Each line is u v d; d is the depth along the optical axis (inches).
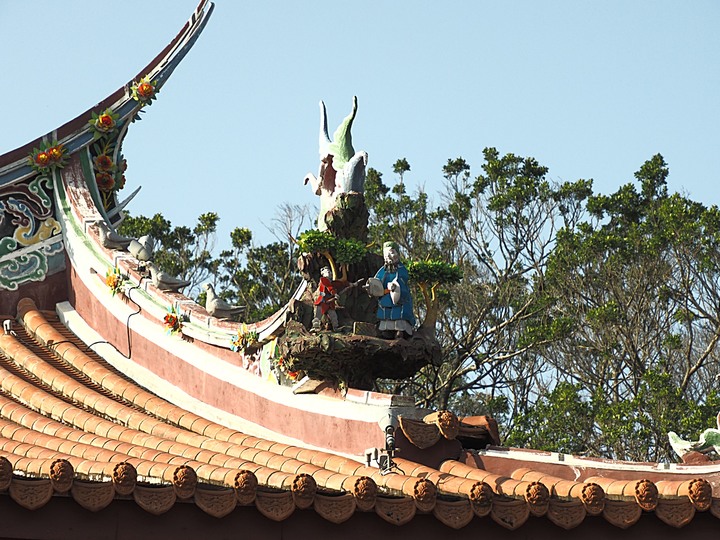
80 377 1640.0
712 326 3041.3
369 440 1323.8
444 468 1288.1
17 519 1010.7
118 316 1731.1
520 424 2773.1
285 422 1443.2
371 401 1334.9
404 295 1375.5
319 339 1349.7
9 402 1494.8
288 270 3223.4
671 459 2519.7
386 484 1213.1
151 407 1534.2
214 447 1359.5
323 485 1210.6
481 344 3058.6
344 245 1381.6
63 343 1722.4
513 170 3280.0
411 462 1277.1
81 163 1902.1
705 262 2942.9
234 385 1531.7
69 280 1840.6
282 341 1382.9
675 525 1086.4
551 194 3228.3
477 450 1317.7
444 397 2962.6
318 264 1405.0
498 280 3169.3
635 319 2992.1
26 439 1334.9
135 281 1713.8
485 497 1087.0
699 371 3073.3
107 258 1770.4
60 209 1865.2
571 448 2650.1
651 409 2581.2
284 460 1282.0
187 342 1625.2
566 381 2898.6
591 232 3107.8
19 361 1669.5
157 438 1364.4
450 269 1418.6
